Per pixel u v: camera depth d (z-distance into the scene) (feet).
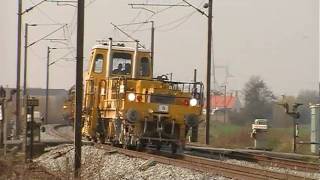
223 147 319.06
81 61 195.83
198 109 252.83
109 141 263.70
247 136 469.16
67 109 334.03
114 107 253.85
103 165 192.13
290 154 290.76
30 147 234.79
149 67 281.13
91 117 278.46
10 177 165.68
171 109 248.52
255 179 153.99
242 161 238.27
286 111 336.90
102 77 278.46
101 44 282.77
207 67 361.51
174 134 250.37
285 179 156.04
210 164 201.77
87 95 285.64
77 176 169.58
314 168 205.87
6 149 238.27
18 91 395.55
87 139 297.33
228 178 159.94
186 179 164.25
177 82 255.29
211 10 364.38
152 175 176.14
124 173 180.96
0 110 251.39
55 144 290.76
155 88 248.32
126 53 279.49
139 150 251.19
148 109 245.45
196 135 334.44
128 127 245.45
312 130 322.14
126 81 247.70
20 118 376.27
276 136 446.19
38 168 191.62
